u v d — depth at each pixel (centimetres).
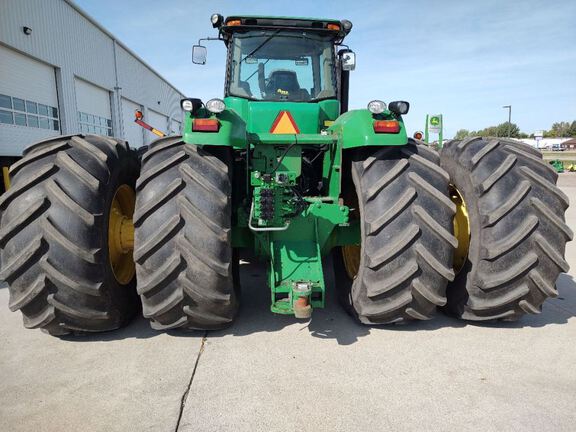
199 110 257
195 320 259
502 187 265
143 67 2391
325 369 237
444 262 252
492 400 209
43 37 1412
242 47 397
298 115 366
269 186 276
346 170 322
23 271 241
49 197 243
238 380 226
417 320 281
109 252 268
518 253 262
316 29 392
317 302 268
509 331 286
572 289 378
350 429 188
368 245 258
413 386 221
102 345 266
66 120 1545
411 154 270
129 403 207
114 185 275
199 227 240
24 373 234
